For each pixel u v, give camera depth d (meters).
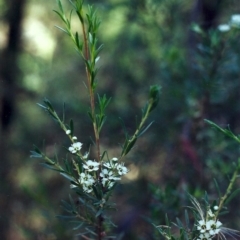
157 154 7.83
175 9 8.61
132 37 10.93
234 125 7.87
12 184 11.59
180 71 6.99
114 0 9.51
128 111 8.78
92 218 3.38
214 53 6.07
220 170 6.02
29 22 14.22
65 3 10.46
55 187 11.25
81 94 12.68
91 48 3.14
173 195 5.05
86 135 8.44
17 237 9.96
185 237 3.14
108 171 3.06
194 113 6.58
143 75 10.65
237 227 6.01
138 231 7.25
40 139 11.48
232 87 7.29
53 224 5.56
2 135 12.65
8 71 13.19
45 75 13.34
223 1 7.92
